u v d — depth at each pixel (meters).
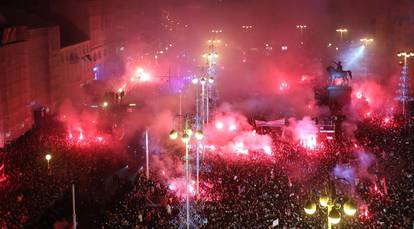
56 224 33.22
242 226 29.92
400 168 41.88
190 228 31.20
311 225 29.36
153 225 32.06
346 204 19.52
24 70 63.06
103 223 33.28
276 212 31.89
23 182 39.22
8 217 32.22
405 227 28.50
